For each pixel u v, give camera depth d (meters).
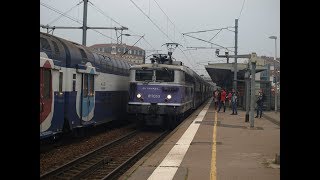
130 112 22.20
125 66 25.77
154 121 22.17
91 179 10.42
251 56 20.38
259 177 8.99
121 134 21.00
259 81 36.66
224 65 37.59
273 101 38.47
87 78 18.17
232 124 22.47
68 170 11.49
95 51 20.31
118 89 23.91
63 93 15.23
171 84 21.95
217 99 34.97
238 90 41.06
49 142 15.20
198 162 10.91
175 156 11.90
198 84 36.59
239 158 11.54
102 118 20.72
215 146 13.96
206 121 24.19
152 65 22.14
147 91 22.09
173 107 21.91
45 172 10.77
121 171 11.49
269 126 21.53
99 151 14.81
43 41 13.72
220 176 9.10
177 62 24.05
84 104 17.69
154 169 9.95
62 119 15.07
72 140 17.77
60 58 14.88
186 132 18.38
